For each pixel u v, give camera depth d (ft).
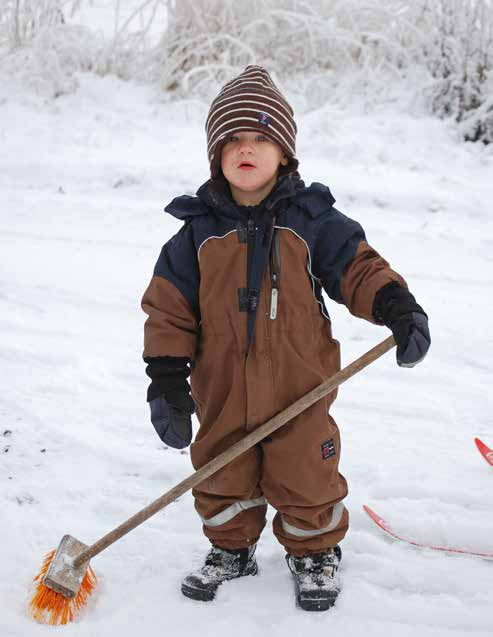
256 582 8.99
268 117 8.05
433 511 10.16
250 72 8.41
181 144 25.34
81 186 22.79
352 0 29.76
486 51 26.21
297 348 8.16
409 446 11.73
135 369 14.02
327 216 8.17
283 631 8.18
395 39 29.78
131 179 22.79
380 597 8.67
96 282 17.35
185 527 9.98
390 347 7.69
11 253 18.69
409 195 21.44
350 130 25.46
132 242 19.49
